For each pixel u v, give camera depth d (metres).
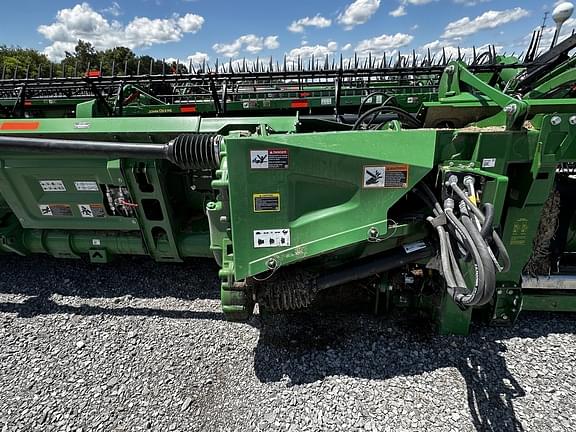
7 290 3.47
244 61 5.75
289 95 6.14
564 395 2.21
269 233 2.18
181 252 3.37
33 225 3.44
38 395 2.37
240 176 2.07
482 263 1.69
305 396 2.29
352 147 2.04
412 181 2.07
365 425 2.09
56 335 2.89
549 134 2.15
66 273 3.72
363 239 2.13
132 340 2.81
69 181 3.18
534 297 2.69
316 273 2.45
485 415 2.12
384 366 2.47
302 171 2.08
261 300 2.42
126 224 3.28
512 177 2.45
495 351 2.54
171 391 2.37
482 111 2.90
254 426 2.12
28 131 2.98
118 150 2.43
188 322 2.99
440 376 2.38
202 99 6.26
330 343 2.68
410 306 2.81
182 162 2.38
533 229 2.48
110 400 2.32
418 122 3.08
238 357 2.61
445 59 5.05
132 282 3.56
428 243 2.33
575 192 2.84
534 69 3.15
